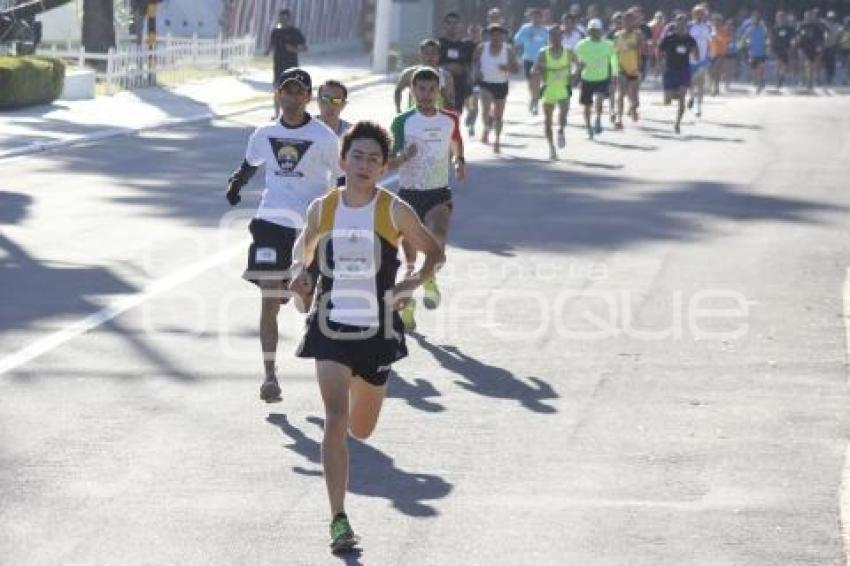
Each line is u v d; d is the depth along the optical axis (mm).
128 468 21656
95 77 91438
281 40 87312
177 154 62344
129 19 116875
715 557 18406
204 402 25312
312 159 26109
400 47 136750
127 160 59750
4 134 65938
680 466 22156
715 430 24094
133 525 19312
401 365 28172
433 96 32438
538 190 53594
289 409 25000
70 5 122125
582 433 23859
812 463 22297
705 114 91000
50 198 48719
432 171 32656
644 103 98938
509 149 67750
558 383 27047
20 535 18875
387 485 21125
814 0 148375
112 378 26703
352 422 20234
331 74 110125
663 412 25141
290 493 20688
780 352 29703
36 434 23172
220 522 19469
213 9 127000
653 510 20172
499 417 24703
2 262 37469
